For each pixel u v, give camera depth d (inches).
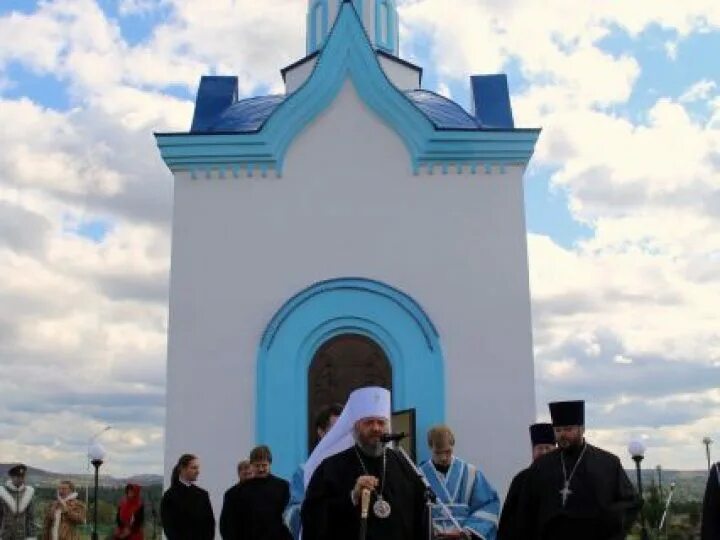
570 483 271.6
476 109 563.2
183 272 495.5
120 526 539.5
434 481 312.5
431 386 481.1
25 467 521.7
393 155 512.1
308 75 564.4
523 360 486.0
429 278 497.0
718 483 282.7
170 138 504.7
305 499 230.5
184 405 479.5
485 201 505.7
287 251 499.8
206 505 401.7
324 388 485.7
